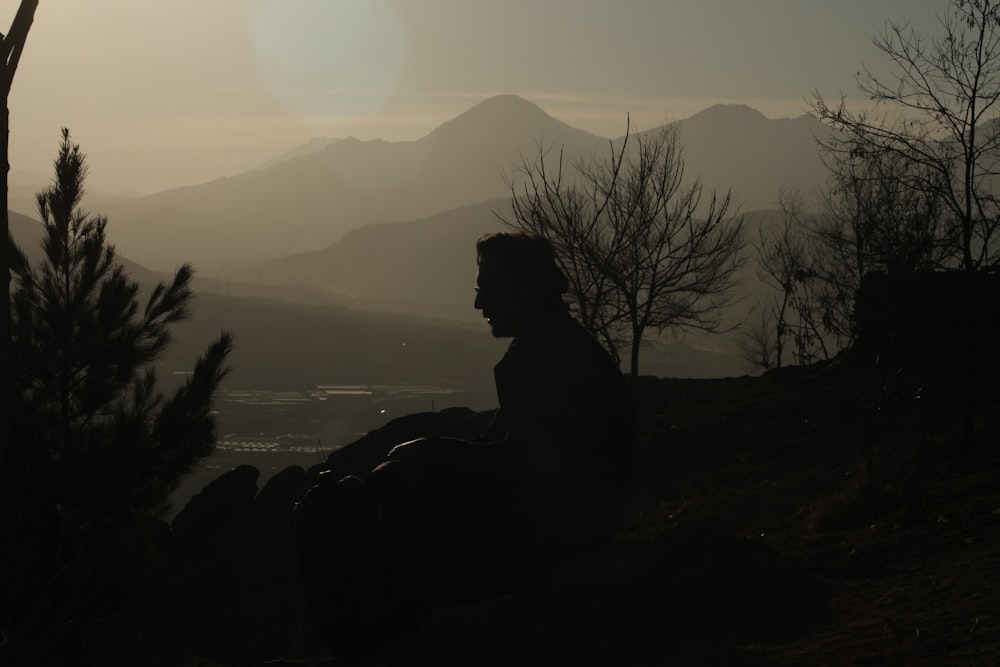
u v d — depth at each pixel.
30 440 7.09
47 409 7.94
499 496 2.35
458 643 5.01
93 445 7.63
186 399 8.22
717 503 12.20
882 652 4.26
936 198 12.19
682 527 6.87
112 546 6.94
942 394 14.52
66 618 4.81
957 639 4.25
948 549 6.64
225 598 12.52
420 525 2.29
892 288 11.11
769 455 16.12
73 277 8.55
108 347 8.21
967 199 12.16
